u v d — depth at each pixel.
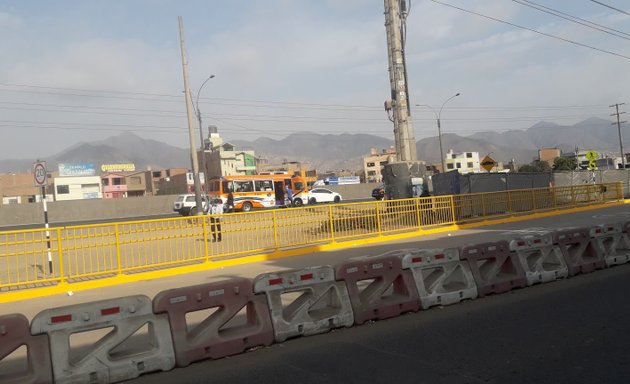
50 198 91.00
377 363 5.30
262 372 5.21
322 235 14.83
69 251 10.83
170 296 5.54
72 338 6.90
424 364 5.20
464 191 23.80
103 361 5.09
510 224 18.97
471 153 150.25
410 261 7.42
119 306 5.26
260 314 6.05
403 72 22.03
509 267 8.56
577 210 23.44
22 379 4.78
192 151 28.23
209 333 5.69
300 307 6.39
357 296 6.82
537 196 21.83
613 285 8.38
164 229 12.05
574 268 9.25
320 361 5.44
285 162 147.88
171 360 5.40
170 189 98.69
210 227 12.77
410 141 21.97
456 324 6.60
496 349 5.55
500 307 7.36
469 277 7.92
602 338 5.73
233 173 106.75
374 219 16.16
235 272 11.70
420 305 7.33
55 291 10.45
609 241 10.22
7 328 4.77
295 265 12.19
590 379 4.62
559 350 5.42
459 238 15.62
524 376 4.77
